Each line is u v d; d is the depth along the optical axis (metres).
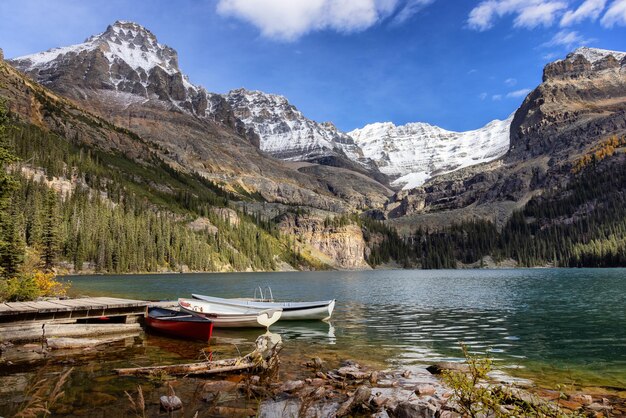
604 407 13.53
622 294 58.09
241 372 17.61
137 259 160.62
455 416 11.90
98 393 14.34
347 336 28.86
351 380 17.14
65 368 18.06
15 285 34.00
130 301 31.59
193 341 26.14
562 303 48.38
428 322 35.31
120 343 25.00
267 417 12.27
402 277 149.38
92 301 31.30
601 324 32.41
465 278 128.38
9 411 12.25
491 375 18.08
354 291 77.38
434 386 16.19
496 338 27.33
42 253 107.94
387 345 25.42
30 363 18.91
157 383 15.73
